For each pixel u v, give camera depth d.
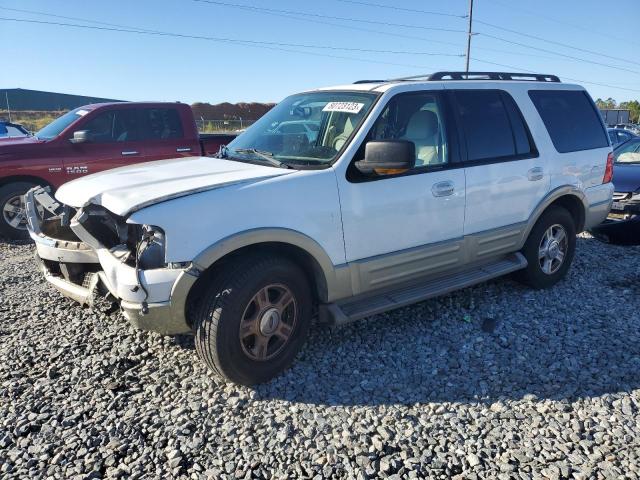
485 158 4.59
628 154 9.30
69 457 2.85
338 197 3.71
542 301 5.04
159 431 3.07
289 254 3.78
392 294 4.18
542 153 5.02
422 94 4.31
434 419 3.23
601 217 5.80
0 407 3.28
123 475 2.74
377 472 2.78
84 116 8.23
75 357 3.90
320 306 3.85
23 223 8.02
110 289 3.39
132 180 3.70
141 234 3.33
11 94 61.84
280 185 3.51
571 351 4.07
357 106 4.10
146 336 4.21
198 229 3.21
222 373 3.43
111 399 3.39
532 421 3.21
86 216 3.53
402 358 3.96
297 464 2.83
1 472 2.74
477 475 2.75
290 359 3.72
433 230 4.26
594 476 2.74
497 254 4.78
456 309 4.80
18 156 7.74
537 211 4.98
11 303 4.91
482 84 4.75
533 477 2.73
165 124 8.80
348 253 3.81
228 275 3.36
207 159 4.42
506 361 3.93
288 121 4.48
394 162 3.54
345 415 3.27
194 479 2.71
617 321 4.59
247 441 3.01
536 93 5.20
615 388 3.55
